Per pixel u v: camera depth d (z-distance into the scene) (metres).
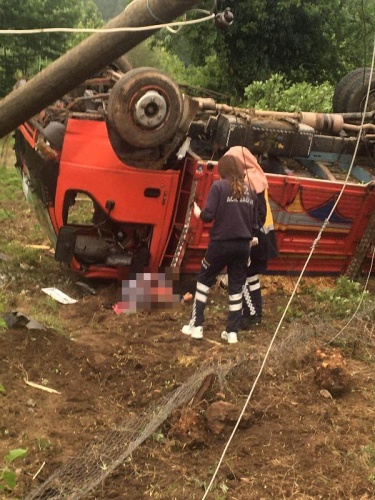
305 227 8.20
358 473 4.39
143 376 5.65
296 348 6.10
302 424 4.95
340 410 5.20
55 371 5.59
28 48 22.14
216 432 4.70
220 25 4.21
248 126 7.76
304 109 13.23
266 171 8.36
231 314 6.50
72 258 7.77
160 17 3.62
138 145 7.02
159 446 4.56
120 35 3.63
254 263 6.91
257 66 18.31
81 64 3.68
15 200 12.35
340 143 8.77
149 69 6.86
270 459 4.51
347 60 18.95
